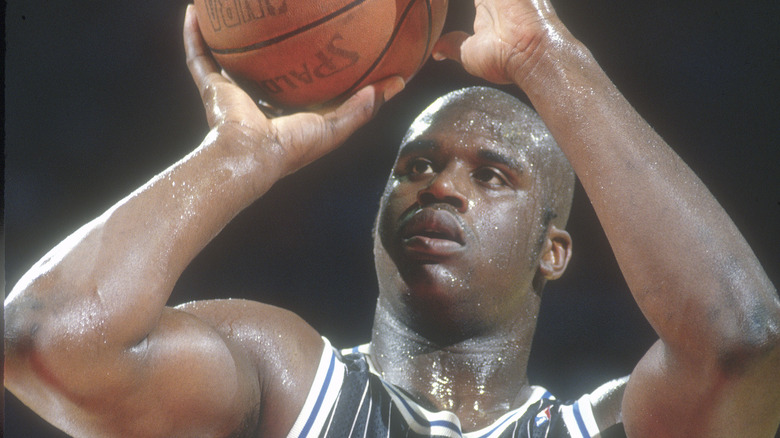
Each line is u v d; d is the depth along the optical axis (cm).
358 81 390
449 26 641
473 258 409
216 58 391
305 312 654
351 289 655
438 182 415
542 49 371
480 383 418
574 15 639
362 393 389
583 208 645
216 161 357
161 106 685
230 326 380
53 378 316
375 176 662
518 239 422
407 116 650
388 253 421
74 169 678
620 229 330
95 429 335
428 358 419
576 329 643
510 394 424
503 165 425
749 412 320
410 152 431
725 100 623
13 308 318
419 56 396
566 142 351
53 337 314
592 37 639
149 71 683
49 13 671
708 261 320
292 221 662
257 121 377
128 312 321
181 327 345
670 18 629
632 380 349
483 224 414
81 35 677
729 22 620
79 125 680
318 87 383
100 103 682
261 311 391
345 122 391
